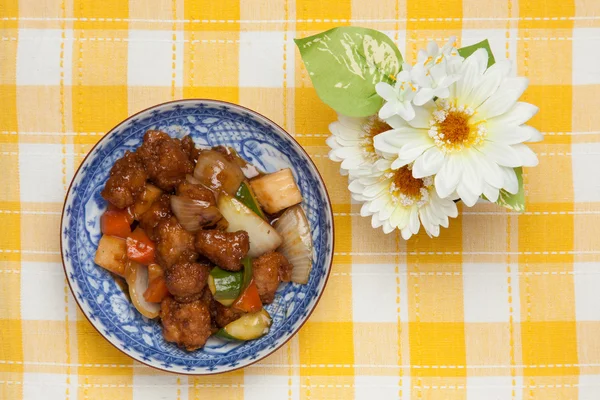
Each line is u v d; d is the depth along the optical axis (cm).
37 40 90
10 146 90
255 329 87
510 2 90
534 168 91
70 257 86
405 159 83
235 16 90
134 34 90
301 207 88
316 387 91
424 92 81
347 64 85
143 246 86
